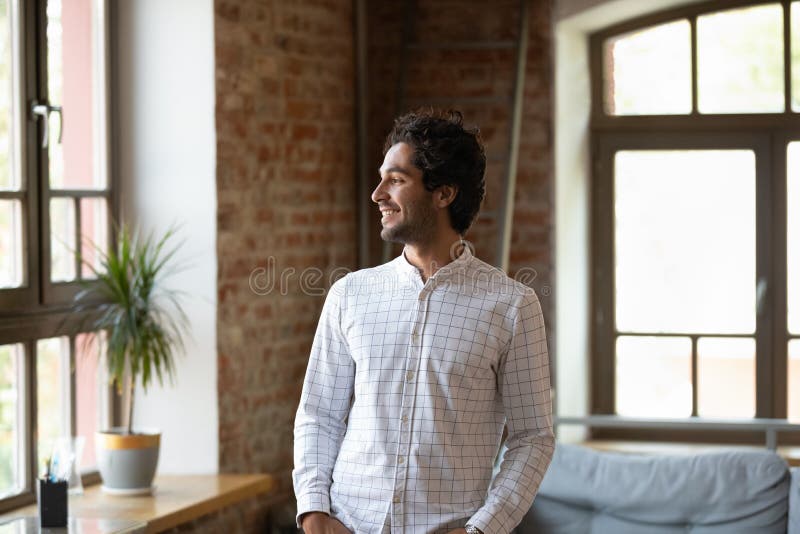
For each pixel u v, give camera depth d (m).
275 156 4.71
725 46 5.59
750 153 5.59
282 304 4.78
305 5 4.91
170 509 3.73
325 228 5.10
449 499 2.26
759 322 5.61
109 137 4.32
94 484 4.14
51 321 3.90
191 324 4.34
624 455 3.48
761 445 5.59
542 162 5.36
